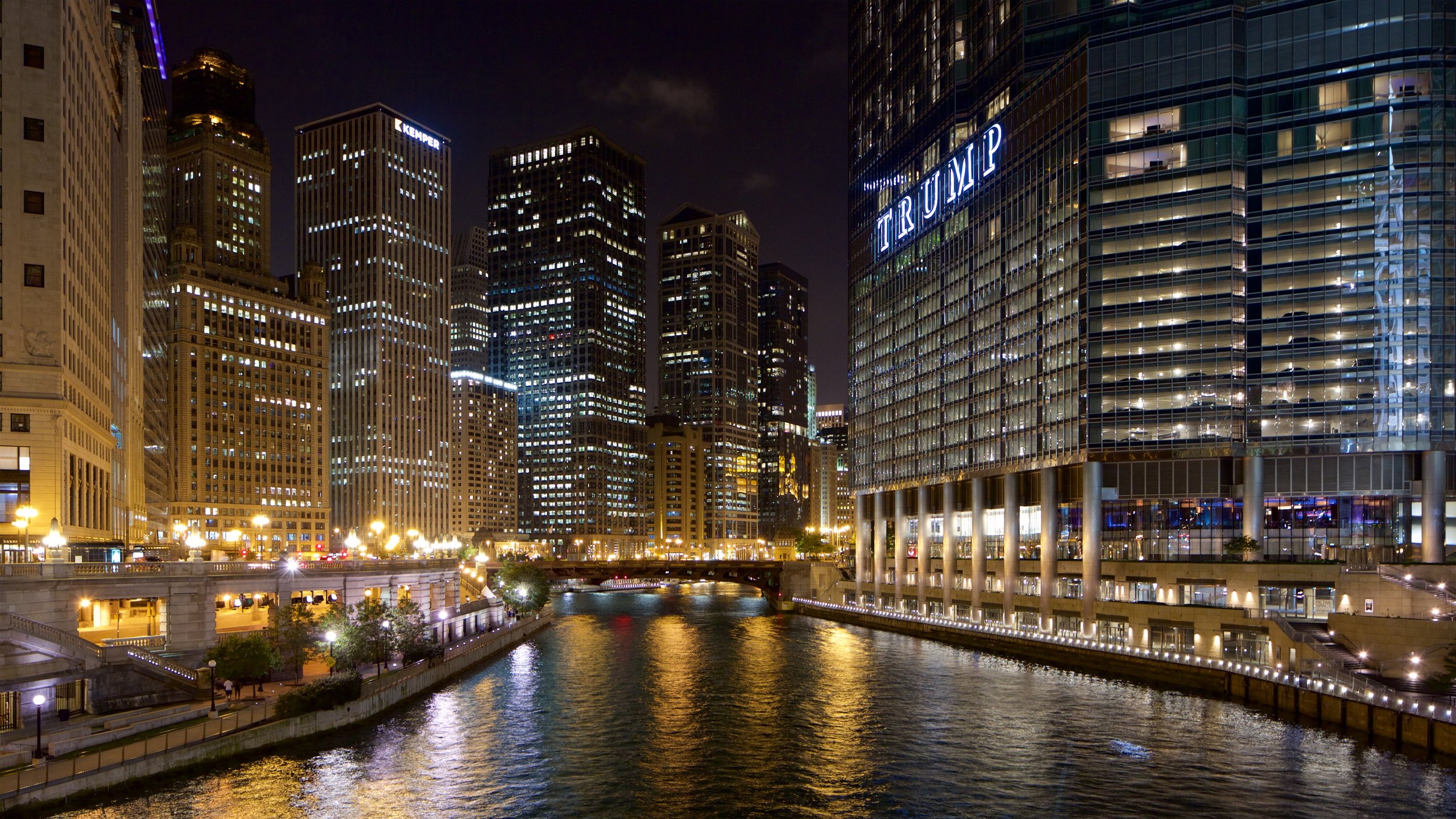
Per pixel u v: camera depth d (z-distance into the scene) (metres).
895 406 194.38
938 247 177.88
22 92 102.56
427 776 66.69
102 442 128.75
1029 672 113.25
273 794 60.78
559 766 70.31
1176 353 124.75
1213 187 123.88
